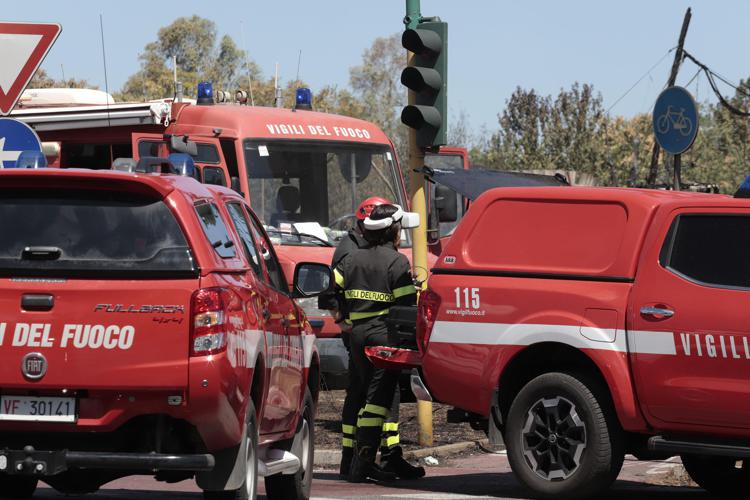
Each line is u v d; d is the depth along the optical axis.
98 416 10.71
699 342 13.66
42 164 13.95
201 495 15.52
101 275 10.73
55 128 26.62
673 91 25.91
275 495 14.34
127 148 26.62
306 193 24.78
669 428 13.93
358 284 17.73
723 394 13.50
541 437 14.56
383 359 16.28
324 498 15.01
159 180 11.02
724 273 13.80
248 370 11.34
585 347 14.24
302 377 14.51
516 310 14.80
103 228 10.91
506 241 15.08
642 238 14.29
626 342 14.10
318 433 22.28
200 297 10.66
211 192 12.16
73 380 10.63
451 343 15.23
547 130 80.19
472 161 87.56
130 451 11.05
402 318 16.81
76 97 29.25
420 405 21.17
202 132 24.80
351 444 18.05
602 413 14.27
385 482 17.50
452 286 15.27
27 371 10.66
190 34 114.81
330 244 23.80
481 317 15.03
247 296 11.62
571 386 14.38
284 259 23.00
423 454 20.55
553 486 14.44
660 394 13.85
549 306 14.59
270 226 24.02
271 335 12.59
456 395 15.28
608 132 81.62
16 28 17.05
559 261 14.71
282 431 13.62
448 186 21.34
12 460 10.78
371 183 25.62
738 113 46.03
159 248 10.81
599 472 14.21
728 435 13.65
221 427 10.85
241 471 11.30
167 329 10.62
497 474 18.62
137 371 10.59
